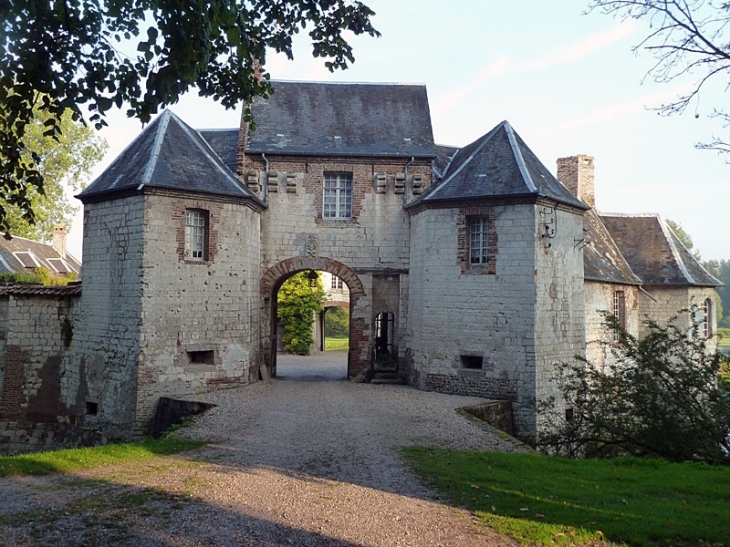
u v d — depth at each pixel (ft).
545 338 59.47
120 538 22.48
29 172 26.58
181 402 53.57
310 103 75.20
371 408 52.90
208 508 25.91
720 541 22.93
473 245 62.28
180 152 60.70
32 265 115.34
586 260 78.38
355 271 70.33
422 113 75.51
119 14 25.09
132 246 56.08
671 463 36.40
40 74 24.50
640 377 39.81
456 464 34.42
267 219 69.97
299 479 31.01
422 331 63.93
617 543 22.93
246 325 62.39
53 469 32.12
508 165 61.67
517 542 22.76
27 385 60.18
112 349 56.80
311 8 31.55
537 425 57.82
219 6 22.97
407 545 22.43
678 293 90.74
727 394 38.34
